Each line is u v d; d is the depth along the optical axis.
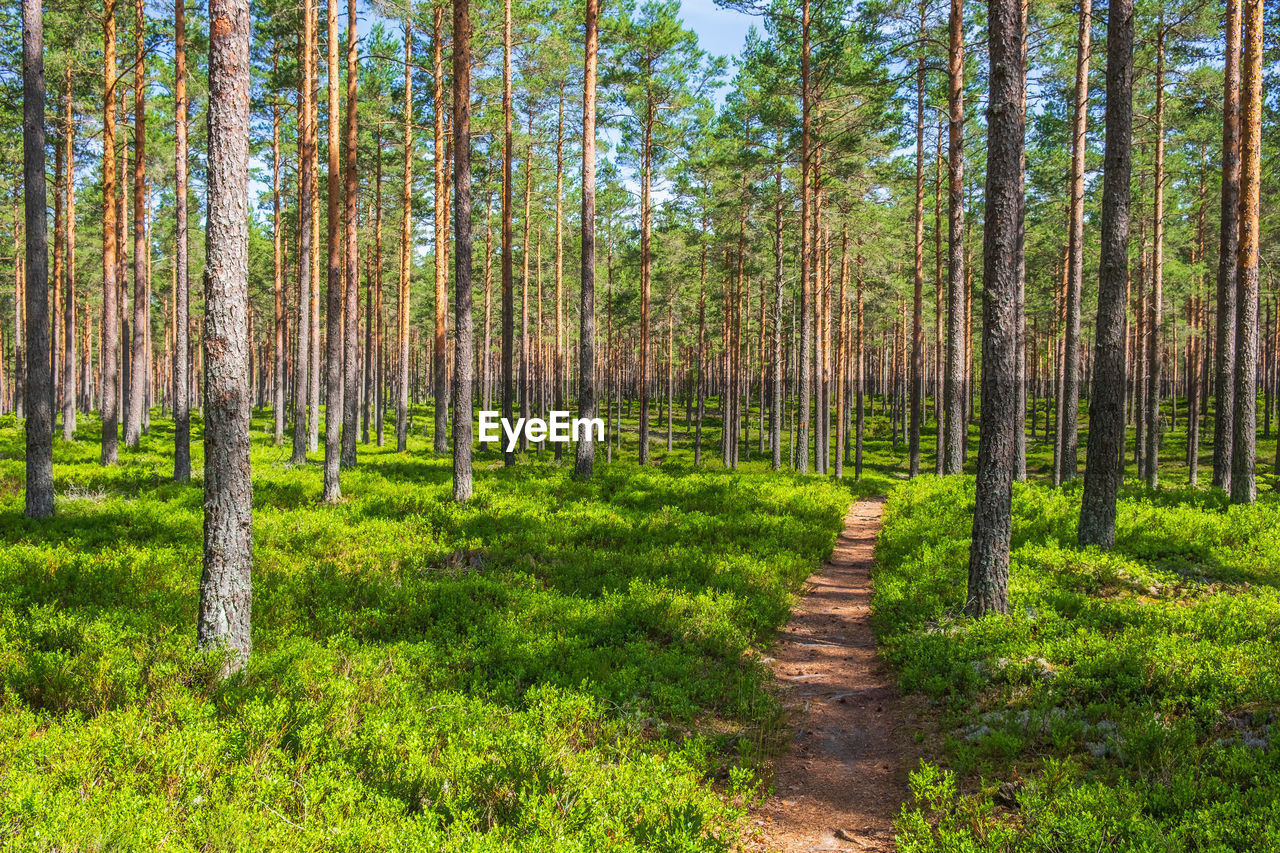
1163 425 50.69
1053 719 6.19
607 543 13.33
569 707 6.47
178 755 4.98
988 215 8.99
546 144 34.84
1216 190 33.91
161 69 25.11
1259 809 4.59
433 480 20.66
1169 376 70.69
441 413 31.53
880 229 28.19
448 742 5.72
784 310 52.47
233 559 6.87
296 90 27.78
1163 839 4.40
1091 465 11.82
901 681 7.75
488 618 8.93
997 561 8.88
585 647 8.36
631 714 6.78
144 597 8.91
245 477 6.95
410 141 30.50
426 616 9.06
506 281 26.95
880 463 46.62
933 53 22.78
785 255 36.06
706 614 9.54
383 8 21.25
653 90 30.17
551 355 67.88
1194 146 32.66
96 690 6.18
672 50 29.84
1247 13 15.18
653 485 19.80
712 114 33.84
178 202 20.19
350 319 23.03
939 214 32.53
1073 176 21.97
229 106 6.71
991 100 8.96
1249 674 6.66
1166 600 9.52
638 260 46.75
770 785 5.98
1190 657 7.04
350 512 15.00
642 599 9.79
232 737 5.30
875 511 21.38
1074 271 23.12
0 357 60.88
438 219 32.00
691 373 64.06
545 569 11.48
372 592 9.67
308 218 26.17
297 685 6.42
